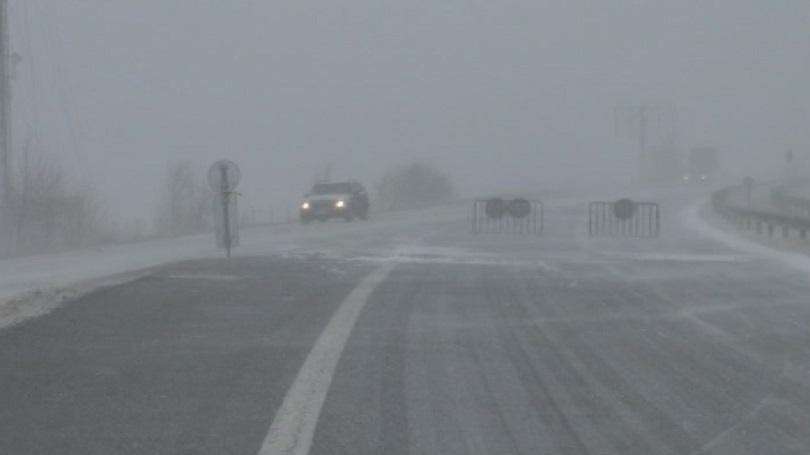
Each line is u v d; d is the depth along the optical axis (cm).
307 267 4906
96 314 3184
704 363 2520
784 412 2011
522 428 1858
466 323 3123
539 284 4291
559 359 2544
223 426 1845
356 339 2791
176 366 2391
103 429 1823
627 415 1970
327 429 1836
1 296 3919
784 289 4172
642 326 3114
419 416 1936
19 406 1995
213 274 4469
